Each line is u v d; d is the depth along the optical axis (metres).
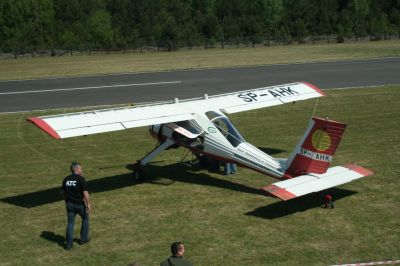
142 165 14.73
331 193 13.25
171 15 83.81
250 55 49.44
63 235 11.26
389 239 10.55
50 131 12.28
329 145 11.86
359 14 81.44
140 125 13.58
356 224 11.34
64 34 74.44
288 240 10.64
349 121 21.14
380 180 14.15
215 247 10.41
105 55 55.91
